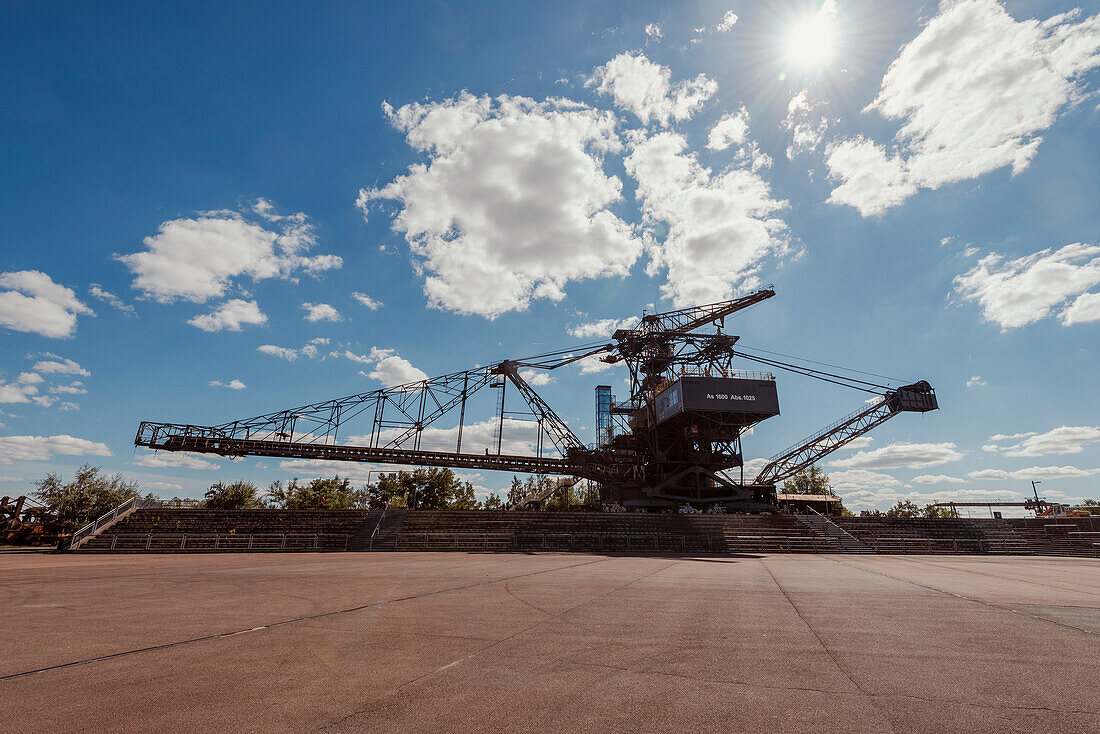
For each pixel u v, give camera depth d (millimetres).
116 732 4023
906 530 47750
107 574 18297
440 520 44188
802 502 62219
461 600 11773
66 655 6500
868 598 12625
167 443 57656
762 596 12883
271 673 5734
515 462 65812
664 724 4289
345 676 5641
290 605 10898
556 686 5324
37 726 4121
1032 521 48719
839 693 5145
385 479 87750
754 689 5270
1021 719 4418
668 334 70000
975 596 13211
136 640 7398
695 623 9031
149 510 42750
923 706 4754
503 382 69625
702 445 63812
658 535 40781
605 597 12445
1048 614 10266
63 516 58469
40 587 14172
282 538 38031
